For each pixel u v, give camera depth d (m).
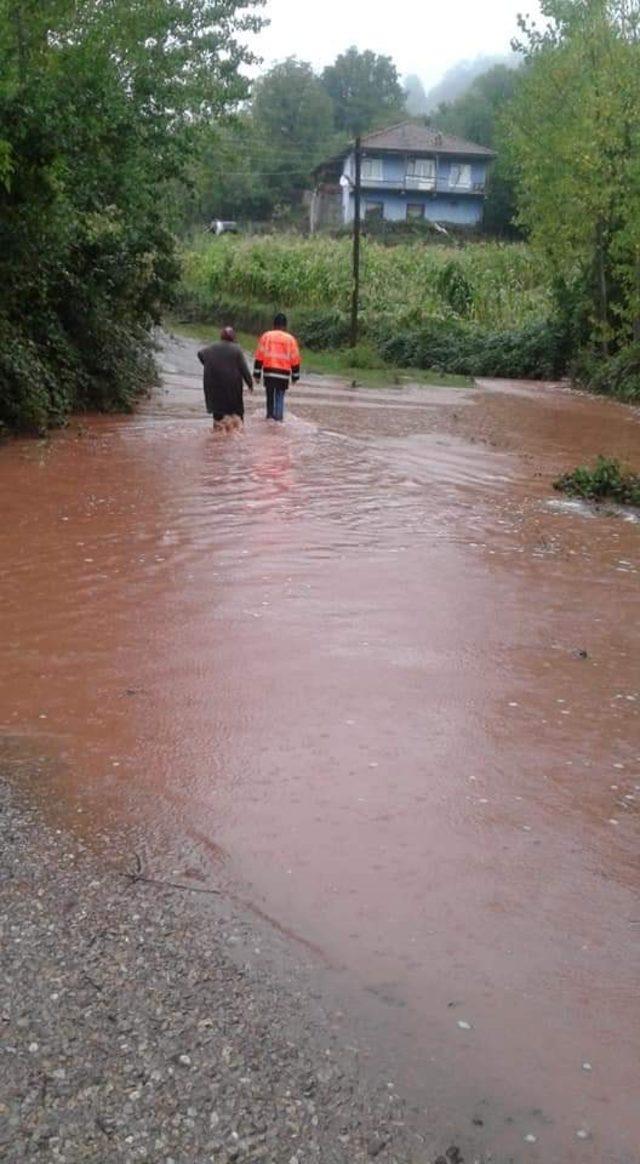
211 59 17.91
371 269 48.25
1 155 12.52
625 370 29.64
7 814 4.38
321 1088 2.97
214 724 5.38
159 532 9.50
